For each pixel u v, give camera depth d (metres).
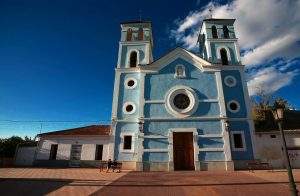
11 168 24.41
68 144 28.67
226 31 29.39
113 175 17.16
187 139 22.34
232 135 23.25
